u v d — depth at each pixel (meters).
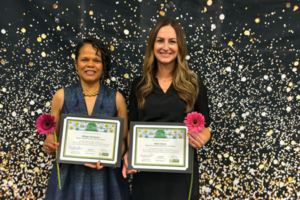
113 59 1.51
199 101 1.25
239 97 1.52
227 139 1.53
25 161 1.55
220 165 1.54
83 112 1.21
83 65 1.20
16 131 1.54
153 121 1.22
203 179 1.54
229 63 1.51
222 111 1.53
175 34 1.22
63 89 1.26
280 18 1.49
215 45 1.50
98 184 1.19
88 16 1.50
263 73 1.51
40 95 1.53
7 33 1.50
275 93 1.51
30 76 1.52
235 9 1.50
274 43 1.50
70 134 1.16
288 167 1.53
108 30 1.51
